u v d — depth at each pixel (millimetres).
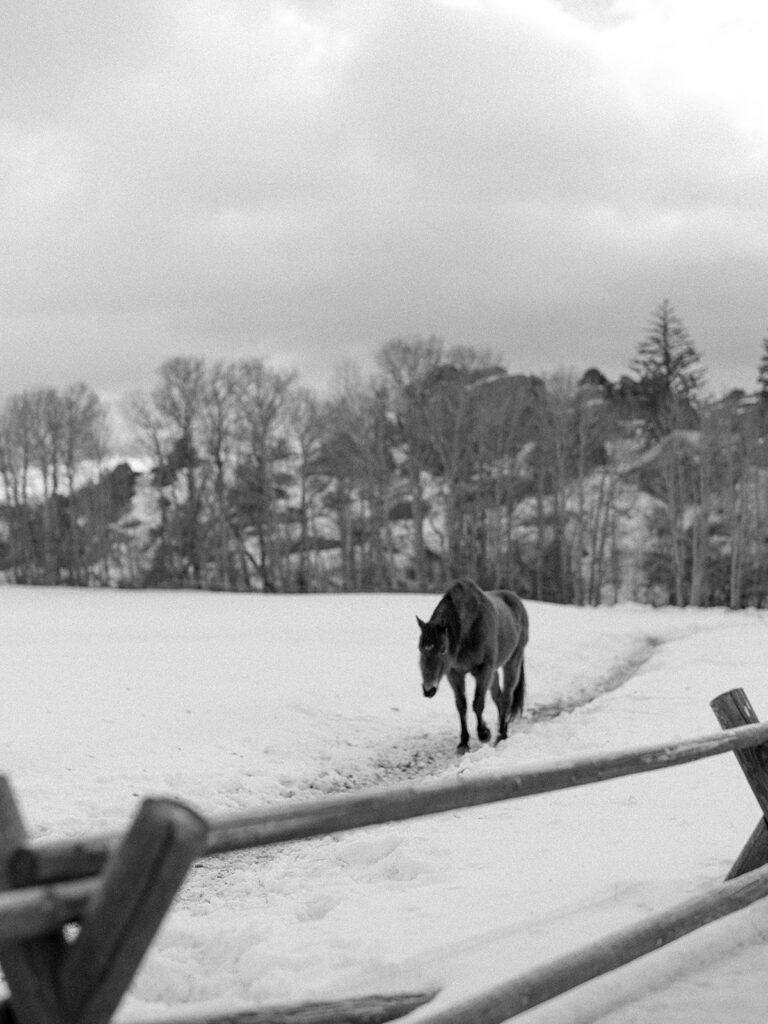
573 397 68250
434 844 6809
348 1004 3441
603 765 3857
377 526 67312
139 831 2219
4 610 40094
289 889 6438
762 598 61062
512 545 66562
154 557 75375
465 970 4004
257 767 12055
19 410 82250
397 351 70000
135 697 16250
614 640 30141
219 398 75562
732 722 4988
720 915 4312
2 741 12664
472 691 18266
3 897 2189
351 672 19844
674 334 90312
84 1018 2244
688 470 64688
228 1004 3984
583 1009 3637
